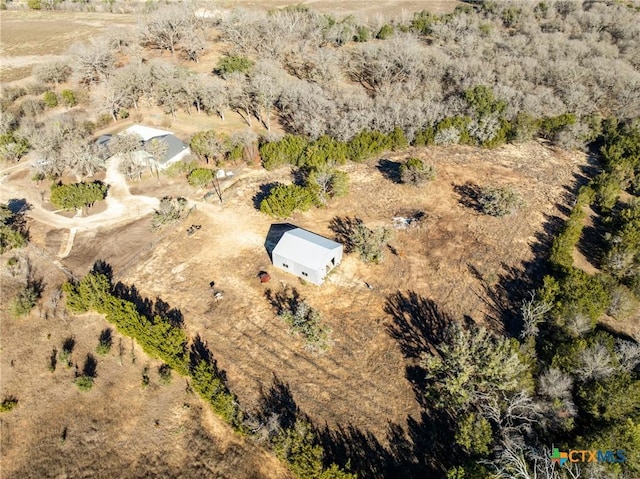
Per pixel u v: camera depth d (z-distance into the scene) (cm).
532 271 4284
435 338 3722
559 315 3503
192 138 6038
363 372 3481
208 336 3753
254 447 3062
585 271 4272
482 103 6406
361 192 5400
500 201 4956
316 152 5709
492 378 3098
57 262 4500
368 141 5966
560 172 5778
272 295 4097
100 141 6100
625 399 2906
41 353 3647
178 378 3481
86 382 3350
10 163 6062
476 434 2845
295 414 3212
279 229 4853
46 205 5306
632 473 2570
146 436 3133
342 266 4394
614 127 6228
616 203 5097
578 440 2758
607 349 3203
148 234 4834
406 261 4441
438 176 5647
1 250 4531
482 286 4153
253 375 3456
